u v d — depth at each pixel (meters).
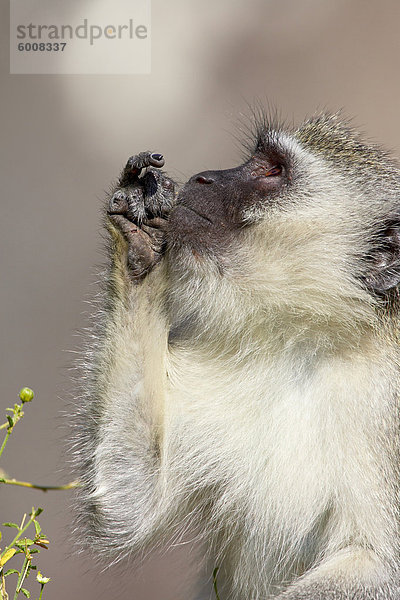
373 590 9.45
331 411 10.02
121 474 10.31
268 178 10.98
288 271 10.52
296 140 11.41
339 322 10.34
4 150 22.30
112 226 10.36
